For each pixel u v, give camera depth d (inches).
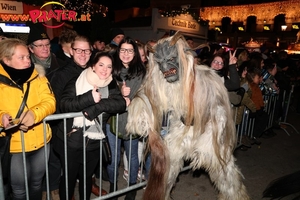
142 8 741.9
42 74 83.7
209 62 137.3
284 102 233.0
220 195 109.3
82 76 86.9
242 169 154.4
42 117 76.5
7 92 75.7
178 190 132.2
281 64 266.7
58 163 112.5
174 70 78.5
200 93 84.9
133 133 91.4
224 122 88.5
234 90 129.0
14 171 82.0
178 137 90.2
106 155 93.8
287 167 159.6
